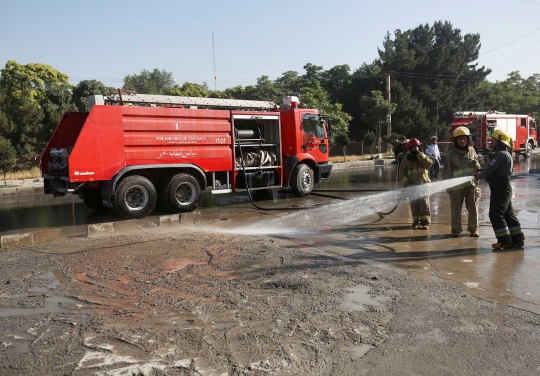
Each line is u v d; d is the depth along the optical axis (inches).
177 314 161.8
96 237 299.0
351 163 1072.2
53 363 127.0
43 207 485.1
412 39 1749.5
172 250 257.0
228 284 194.9
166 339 141.0
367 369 123.7
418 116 1523.1
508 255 235.6
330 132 556.7
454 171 282.7
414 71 1627.7
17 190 698.2
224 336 143.0
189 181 413.7
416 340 140.5
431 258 233.6
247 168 459.5
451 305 168.4
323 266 219.0
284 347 135.7
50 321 157.1
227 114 440.1
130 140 379.6
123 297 180.7
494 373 121.2
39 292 188.4
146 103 395.5
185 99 418.0
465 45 1771.7
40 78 1808.6
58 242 286.0
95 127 362.6
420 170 313.4
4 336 145.3
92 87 1341.0
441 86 1649.9
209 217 385.1
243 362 126.7
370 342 139.3
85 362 127.0
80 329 149.6
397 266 219.6
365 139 1393.9
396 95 1533.0
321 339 141.2
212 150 430.0
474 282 194.1
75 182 361.7
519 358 128.8
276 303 171.6
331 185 627.8
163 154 398.3
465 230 305.0
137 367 123.7
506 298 174.6
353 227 322.3
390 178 717.9
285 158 506.6
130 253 251.8
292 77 1656.0
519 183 563.5
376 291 183.9
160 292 185.9
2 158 882.1
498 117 1043.3
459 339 140.9
